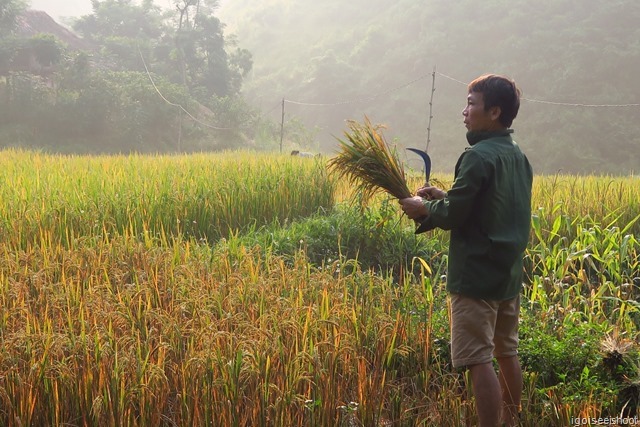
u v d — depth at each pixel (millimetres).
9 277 5773
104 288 5836
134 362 4180
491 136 4273
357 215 9242
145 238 7676
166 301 5688
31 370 4027
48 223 8461
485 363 4098
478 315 4121
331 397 4195
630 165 59219
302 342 4660
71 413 4086
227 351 4371
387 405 4555
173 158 18281
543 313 6105
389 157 4812
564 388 4852
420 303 5941
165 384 4168
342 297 5629
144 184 10406
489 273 4102
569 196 11305
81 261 6477
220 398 4066
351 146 4969
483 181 4070
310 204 11586
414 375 4992
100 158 17641
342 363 4570
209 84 55812
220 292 5656
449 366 5203
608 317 6969
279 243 8812
